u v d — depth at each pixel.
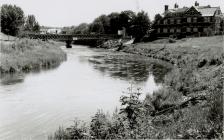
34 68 43.66
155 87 29.91
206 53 42.12
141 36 103.81
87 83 32.53
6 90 28.12
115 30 137.12
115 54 75.75
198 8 96.19
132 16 130.00
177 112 15.73
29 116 20.19
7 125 18.34
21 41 58.41
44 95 26.39
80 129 14.22
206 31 83.00
